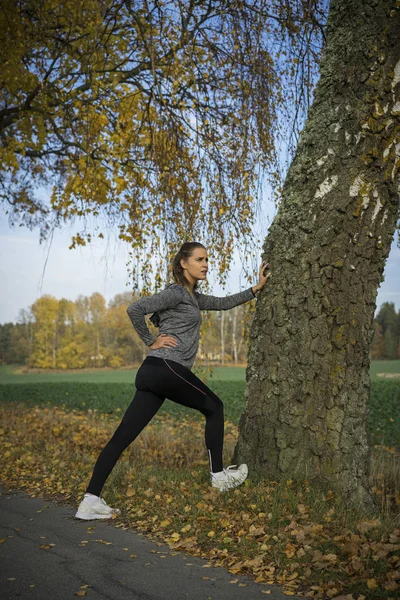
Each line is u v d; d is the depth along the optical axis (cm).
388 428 1167
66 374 6006
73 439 769
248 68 632
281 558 293
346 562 281
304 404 393
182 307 388
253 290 417
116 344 6962
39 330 6825
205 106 704
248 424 413
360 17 400
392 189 395
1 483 518
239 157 648
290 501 361
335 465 384
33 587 257
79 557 299
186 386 385
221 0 630
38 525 366
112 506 404
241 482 399
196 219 654
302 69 595
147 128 688
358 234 393
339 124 399
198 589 257
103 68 729
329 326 393
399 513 388
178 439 765
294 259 402
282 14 595
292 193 414
